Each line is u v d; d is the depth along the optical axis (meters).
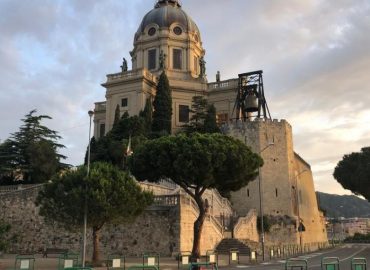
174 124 79.94
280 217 64.31
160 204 41.53
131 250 41.03
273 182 65.75
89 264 30.94
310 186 84.81
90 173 31.39
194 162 34.16
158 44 87.75
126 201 31.77
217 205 55.94
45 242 44.78
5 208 48.06
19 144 62.50
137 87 78.44
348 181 76.19
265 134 67.69
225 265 33.12
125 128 66.12
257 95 72.75
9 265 31.67
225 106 81.56
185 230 40.62
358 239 125.00
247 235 55.28
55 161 60.38
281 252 50.16
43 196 33.31
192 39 89.38
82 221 31.30
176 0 97.06
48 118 67.12
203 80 86.31
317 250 65.62
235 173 35.59
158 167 35.66
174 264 31.89
